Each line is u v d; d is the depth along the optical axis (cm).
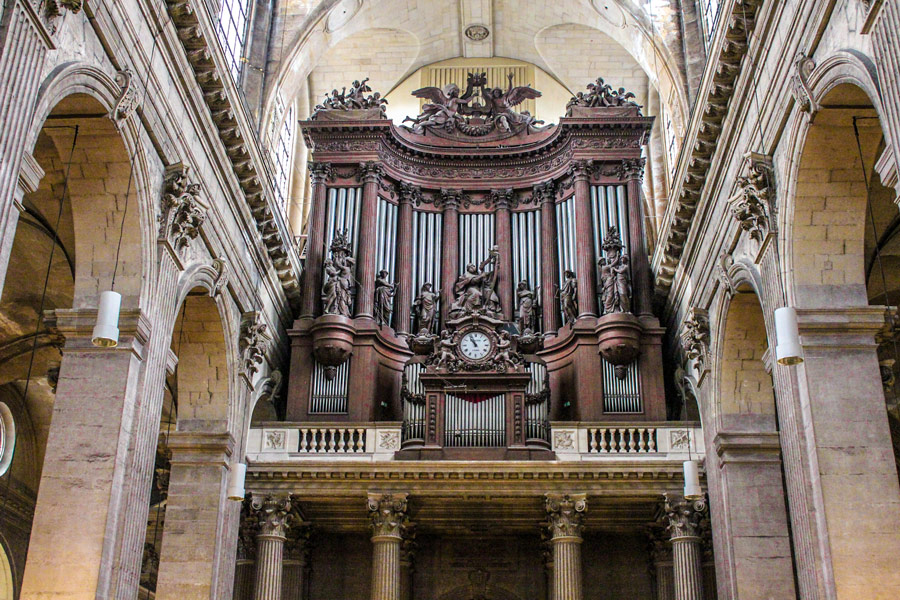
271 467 2084
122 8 1366
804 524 1390
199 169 1750
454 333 2264
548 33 3052
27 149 1095
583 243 2491
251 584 2230
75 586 1330
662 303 2553
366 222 2534
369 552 2427
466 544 2445
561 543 2045
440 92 2848
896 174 1148
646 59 2620
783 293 1480
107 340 1201
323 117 2662
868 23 1127
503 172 2711
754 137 1631
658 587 2297
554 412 2358
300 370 2344
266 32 2375
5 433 1581
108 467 1384
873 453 1350
